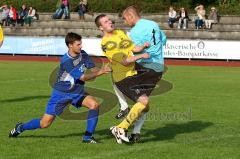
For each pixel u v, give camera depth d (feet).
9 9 201.16
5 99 68.85
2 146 39.45
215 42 142.31
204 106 64.44
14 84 87.66
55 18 199.72
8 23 200.54
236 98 72.59
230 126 50.21
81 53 39.55
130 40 41.57
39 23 200.44
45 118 40.73
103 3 204.85
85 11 199.72
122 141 40.65
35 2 214.90
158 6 202.08
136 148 39.14
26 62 142.00
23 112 57.98
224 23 181.06
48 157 36.09
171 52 146.30
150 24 41.83
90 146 39.78
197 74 111.75
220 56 142.10
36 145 39.99
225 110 61.26
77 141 41.70
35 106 62.80
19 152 37.55
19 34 196.03
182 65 137.08
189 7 202.18
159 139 43.14
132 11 42.55
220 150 38.96
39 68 122.01
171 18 184.03
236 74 112.88
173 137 44.16
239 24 180.96
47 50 155.22
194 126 50.03
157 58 41.83
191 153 37.78
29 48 157.17
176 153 37.70
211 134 45.73
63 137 43.47
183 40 145.18
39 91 78.07
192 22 185.06
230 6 198.70
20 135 44.06
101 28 41.96
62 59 39.70
